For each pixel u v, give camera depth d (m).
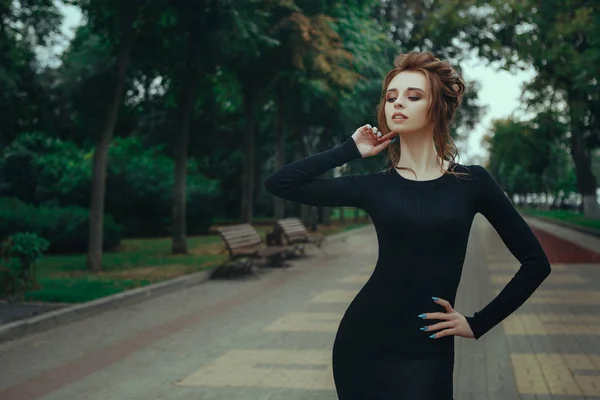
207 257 18.91
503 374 6.51
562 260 18.25
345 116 30.14
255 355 7.39
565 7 23.02
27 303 10.33
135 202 30.25
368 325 2.50
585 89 23.00
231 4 16.53
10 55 17.50
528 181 86.38
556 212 85.56
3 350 7.75
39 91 18.02
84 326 9.20
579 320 9.20
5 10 16.80
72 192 28.08
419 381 2.42
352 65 23.61
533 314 9.69
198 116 33.59
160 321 9.57
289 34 19.73
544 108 33.19
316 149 38.91
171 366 6.96
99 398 5.87
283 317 9.80
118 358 7.34
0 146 25.80
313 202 2.62
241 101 29.12
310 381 6.34
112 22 16.05
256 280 14.62
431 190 2.51
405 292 2.48
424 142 2.58
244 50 17.33
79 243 21.80
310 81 23.25
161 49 18.30
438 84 2.52
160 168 31.48
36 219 21.39
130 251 21.97
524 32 24.52
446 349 2.49
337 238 28.92
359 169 33.16
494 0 25.11
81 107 15.84
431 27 27.45
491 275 14.68
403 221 2.48
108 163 29.66
